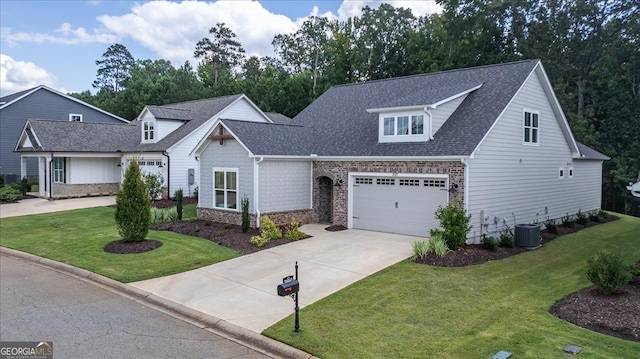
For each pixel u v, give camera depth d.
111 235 15.71
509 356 6.31
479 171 14.38
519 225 15.12
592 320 7.74
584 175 22.72
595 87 38.91
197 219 18.94
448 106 16.09
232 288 10.03
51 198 26.17
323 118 21.73
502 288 9.83
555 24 38.09
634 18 34.53
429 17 47.09
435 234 13.39
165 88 57.44
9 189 26.88
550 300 9.00
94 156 28.03
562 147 20.17
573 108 39.81
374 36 45.75
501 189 15.64
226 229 16.59
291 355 6.63
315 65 56.88
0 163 34.47
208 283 10.42
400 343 6.86
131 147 28.52
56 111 37.34
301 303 8.91
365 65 44.62
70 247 14.13
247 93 51.97
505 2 38.66
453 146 14.29
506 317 7.99
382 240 14.84
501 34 39.12
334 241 14.78
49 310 8.70
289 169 17.72
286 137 18.72
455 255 12.40
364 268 11.39
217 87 54.81
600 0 36.47
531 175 17.62
